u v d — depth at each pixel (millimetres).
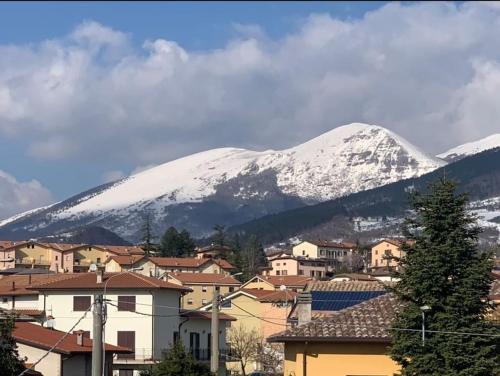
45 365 62562
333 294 70688
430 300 40562
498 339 40344
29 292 92188
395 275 42219
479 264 40938
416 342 40438
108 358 69125
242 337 104438
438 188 42094
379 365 43562
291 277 167250
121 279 89500
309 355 44219
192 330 94750
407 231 42312
